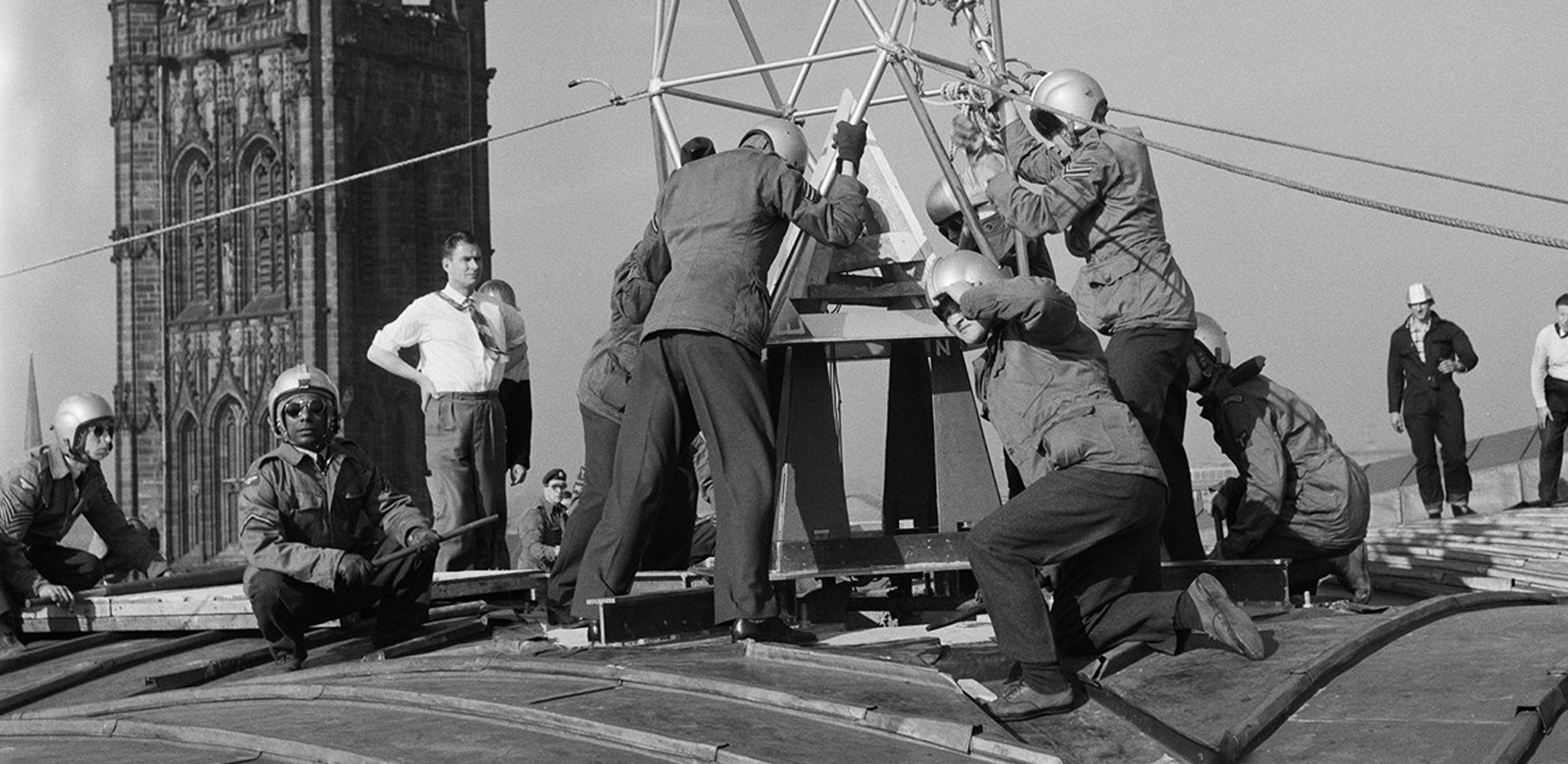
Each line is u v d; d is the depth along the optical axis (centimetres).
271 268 10825
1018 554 728
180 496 11075
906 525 1077
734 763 650
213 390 11012
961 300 764
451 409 1520
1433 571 1412
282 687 860
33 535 1312
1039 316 753
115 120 11162
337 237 10725
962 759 654
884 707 709
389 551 1100
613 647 874
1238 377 1069
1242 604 929
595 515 1100
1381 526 2439
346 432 10662
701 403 888
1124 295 930
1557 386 2338
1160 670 764
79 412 1321
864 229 990
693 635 919
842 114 1018
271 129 10862
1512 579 1288
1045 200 925
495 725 734
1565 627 805
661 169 1074
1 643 1230
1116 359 928
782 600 1011
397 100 11156
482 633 1148
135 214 11181
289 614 1065
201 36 11012
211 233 11031
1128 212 931
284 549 1055
